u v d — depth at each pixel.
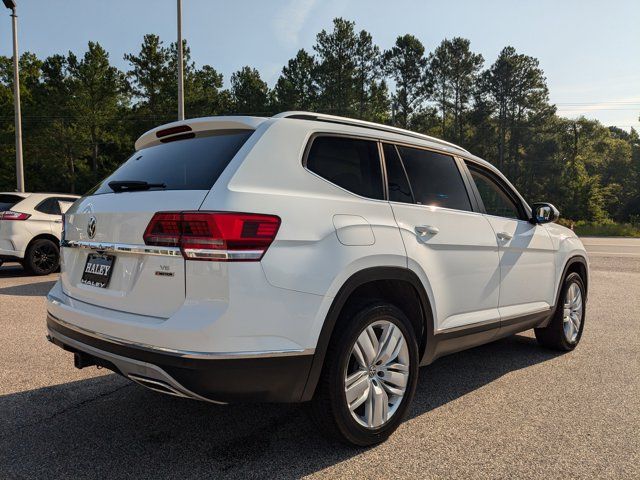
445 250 3.33
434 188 3.50
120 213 2.61
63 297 3.02
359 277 2.69
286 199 2.52
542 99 62.69
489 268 3.73
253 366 2.31
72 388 3.71
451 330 3.35
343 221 2.72
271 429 3.06
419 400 3.58
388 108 59.91
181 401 3.50
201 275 2.27
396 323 2.92
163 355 2.27
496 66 62.16
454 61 61.38
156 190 2.58
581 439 2.96
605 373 4.23
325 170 2.83
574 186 61.09
